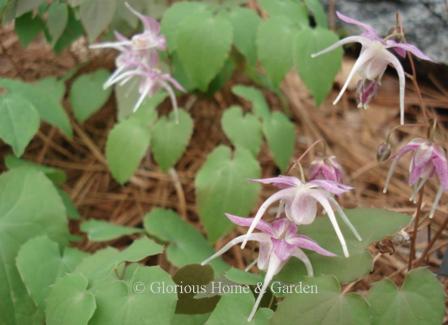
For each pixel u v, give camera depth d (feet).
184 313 0.76
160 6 1.12
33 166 1.01
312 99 1.33
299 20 1.04
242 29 1.04
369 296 0.68
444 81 1.26
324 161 0.77
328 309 0.66
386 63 0.73
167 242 0.94
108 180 1.14
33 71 1.28
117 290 0.70
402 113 0.73
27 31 1.12
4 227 0.84
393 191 1.12
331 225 0.75
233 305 0.69
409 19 1.18
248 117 1.03
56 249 0.83
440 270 0.77
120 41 1.05
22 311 0.80
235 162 0.95
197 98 1.24
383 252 0.76
